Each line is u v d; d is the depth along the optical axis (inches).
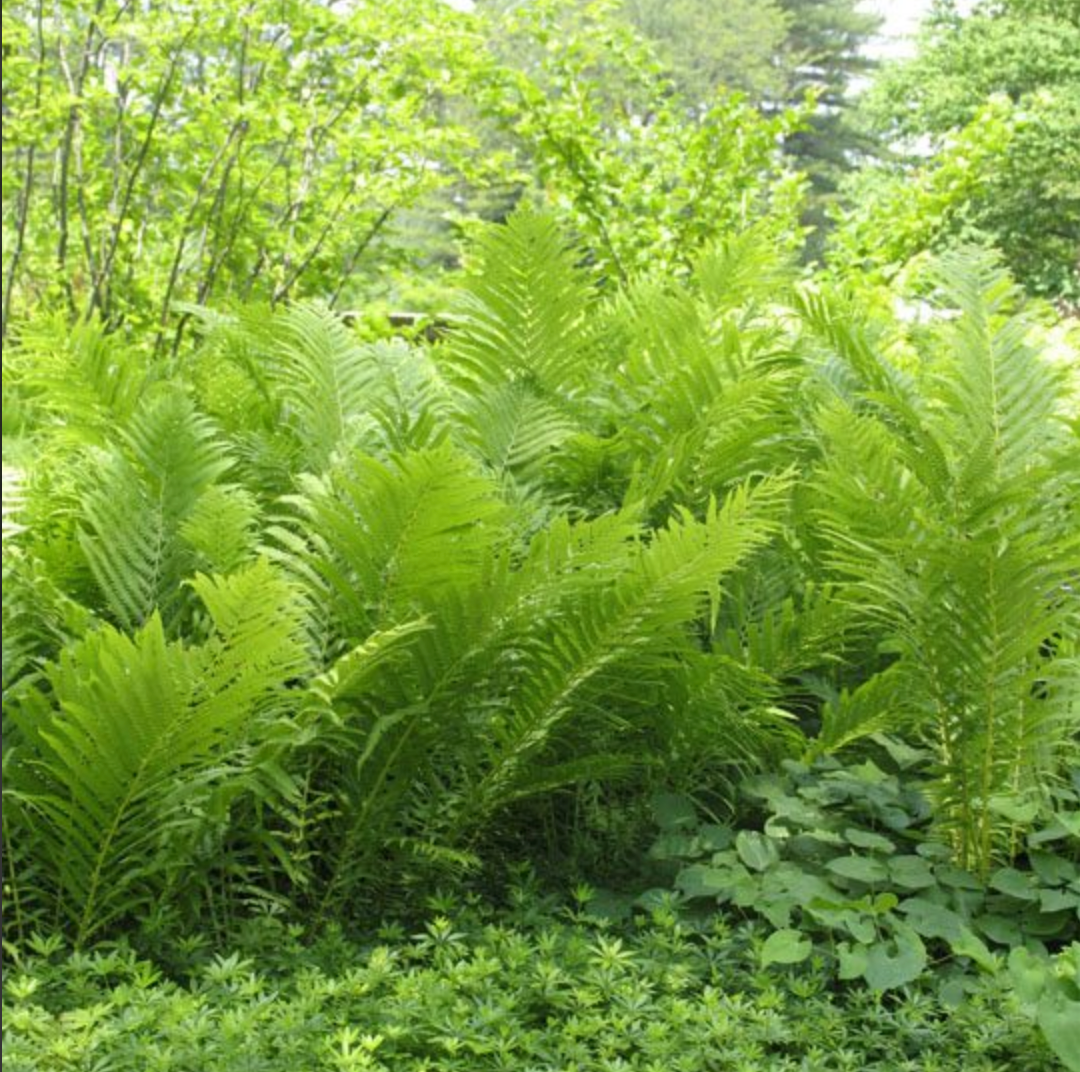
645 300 215.6
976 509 143.1
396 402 176.1
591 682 146.1
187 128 396.2
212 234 422.6
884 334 234.8
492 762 144.5
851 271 406.9
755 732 161.2
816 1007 123.4
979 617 142.5
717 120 426.0
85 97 372.8
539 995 120.9
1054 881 139.8
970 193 443.5
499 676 142.1
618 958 124.2
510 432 177.9
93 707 119.1
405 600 135.4
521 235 180.4
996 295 165.9
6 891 129.8
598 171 424.2
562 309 183.3
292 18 389.1
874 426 150.4
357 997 116.7
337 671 125.6
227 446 166.6
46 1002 115.3
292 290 418.6
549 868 156.8
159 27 380.8
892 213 437.1
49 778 130.1
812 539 181.0
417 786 150.5
